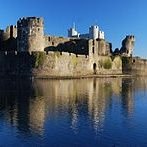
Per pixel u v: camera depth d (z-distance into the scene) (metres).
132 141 32.78
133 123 39.50
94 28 197.50
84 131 35.94
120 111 46.88
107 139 33.31
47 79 101.75
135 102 55.75
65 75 112.00
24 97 58.94
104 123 39.41
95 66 132.25
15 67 105.88
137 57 152.12
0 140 32.88
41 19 112.94
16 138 33.44
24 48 112.00
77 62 119.38
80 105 51.41
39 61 104.75
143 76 146.75
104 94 66.50
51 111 46.03
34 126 37.72
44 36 125.56
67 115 43.50
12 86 76.88
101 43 144.75
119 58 145.38
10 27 129.12
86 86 82.62
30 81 92.00
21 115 43.22
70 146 31.36
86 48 130.62
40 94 63.34
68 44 134.88
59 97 59.94
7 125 38.16
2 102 53.12
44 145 31.56
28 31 111.69
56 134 34.78
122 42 161.62
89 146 31.39
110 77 130.00
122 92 71.25
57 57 108.31
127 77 134.25
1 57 107.19
